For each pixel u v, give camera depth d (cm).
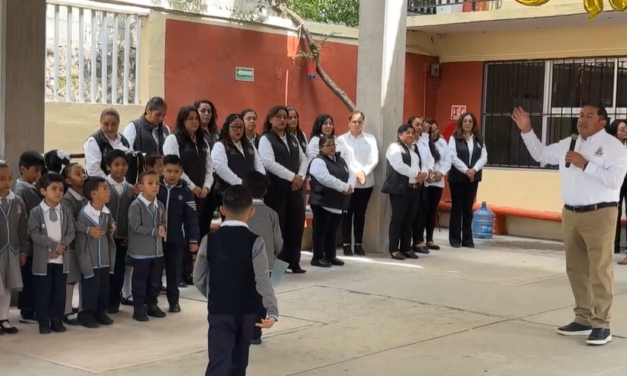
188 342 621
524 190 1351
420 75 1444
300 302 772
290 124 918
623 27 1244
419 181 1027
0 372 537
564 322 714
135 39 1080
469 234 1160
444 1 1410
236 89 1188
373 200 1072
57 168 725
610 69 1272
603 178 629
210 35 1151
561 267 1003
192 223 726
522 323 709
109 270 672
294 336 648
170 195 714
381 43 1055
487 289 855
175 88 1117
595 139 639
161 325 673
